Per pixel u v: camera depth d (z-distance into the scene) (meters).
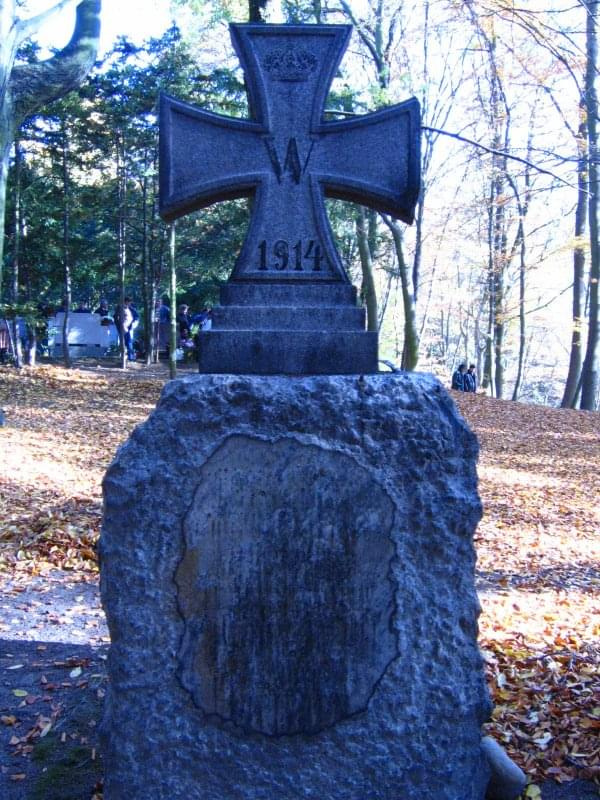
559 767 3.79
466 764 3.10
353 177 3.42
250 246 3.40
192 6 14.49
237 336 3.27
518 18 10.42
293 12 13.85
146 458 3.04
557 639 5.57
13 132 11.98
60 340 24.45
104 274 25.00
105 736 3.06
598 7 10.66
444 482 3.08
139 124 19.78
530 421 18.00
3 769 3.79
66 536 7.48
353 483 3.06
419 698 3.08
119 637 3.04
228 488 3.05
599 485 12.20
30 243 20.97
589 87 11.22
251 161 3.40
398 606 3.08
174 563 3.04
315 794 3.07
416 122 3.42
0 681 4.68
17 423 13.22
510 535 9.20
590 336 21.81
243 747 3.07
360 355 3.29
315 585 3.07
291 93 3.41
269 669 3.08
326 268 3.40
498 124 16.83
